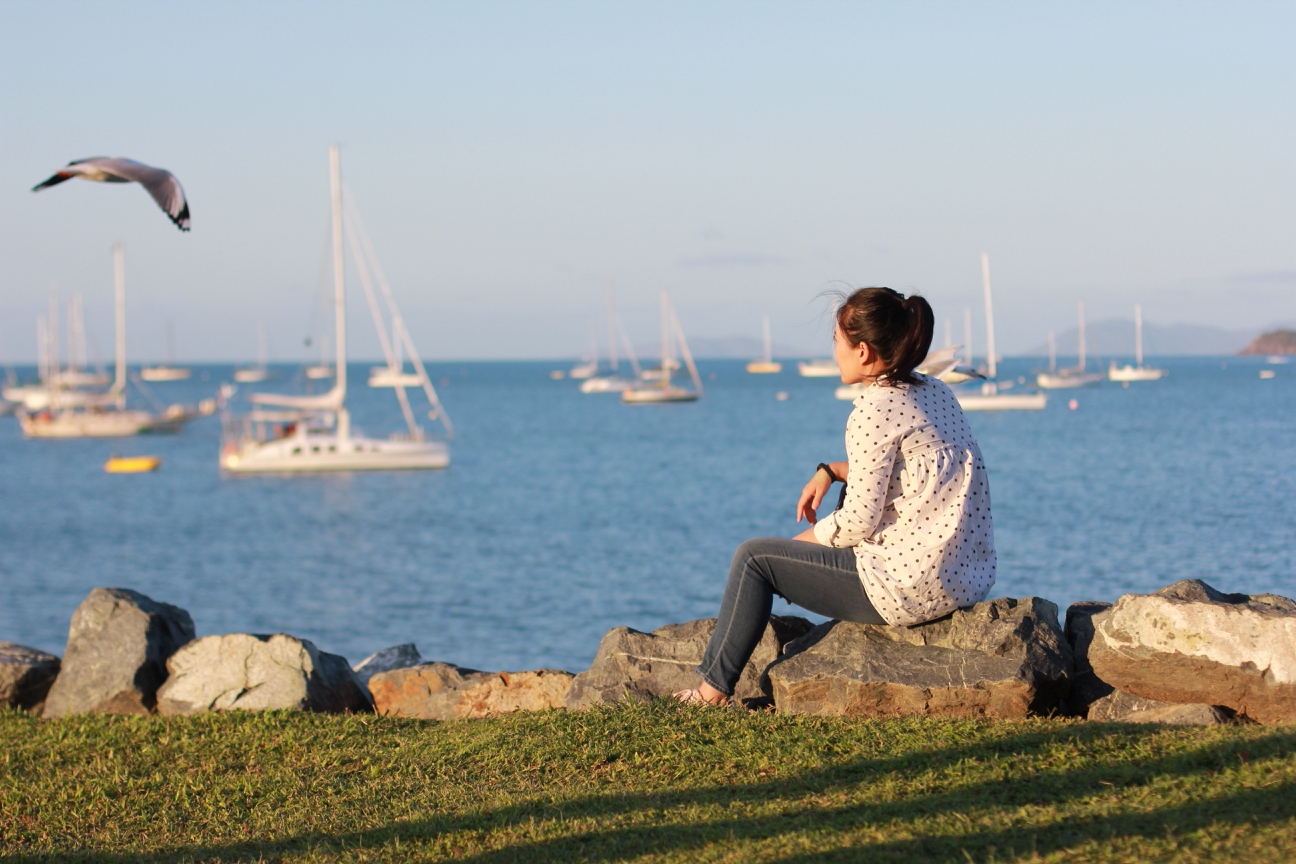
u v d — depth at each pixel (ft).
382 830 14.23
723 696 16.76
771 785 14.07
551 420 327.88
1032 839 11.34
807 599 16.11
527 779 15.56
